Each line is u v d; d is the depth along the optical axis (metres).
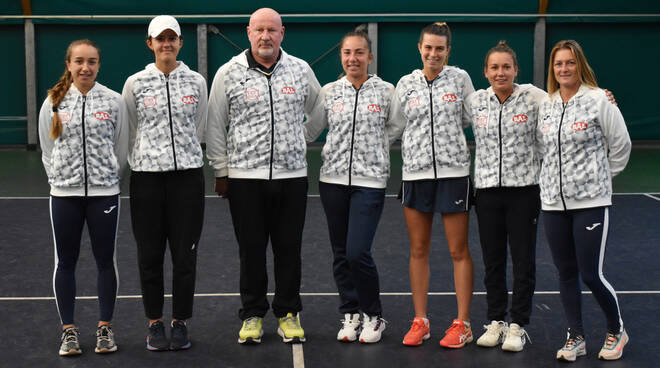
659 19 13.50
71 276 3.82
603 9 13.54
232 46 13.65
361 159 3.87
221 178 3.96
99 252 3.79
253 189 3.83
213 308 4.50
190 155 3.76
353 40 3.83
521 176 3.73
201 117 3.86
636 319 4.25
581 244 3.59
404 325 4.21
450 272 5.25
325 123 4.04
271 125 3.79
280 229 3.93
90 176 3.69
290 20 13.46
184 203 3.77
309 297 4.71
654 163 11.43
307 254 5.75
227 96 3.84
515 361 3.67
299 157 3.88
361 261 3.86
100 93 3.71
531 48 13.68
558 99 3.65
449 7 13.52
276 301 4.00
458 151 3.82
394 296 4.73
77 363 3.64
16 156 12.50
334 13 13.49
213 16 13.40
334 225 3.98
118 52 13.50
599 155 3.57
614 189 8.97
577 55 3.55
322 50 13.67
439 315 4.36
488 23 13.59
